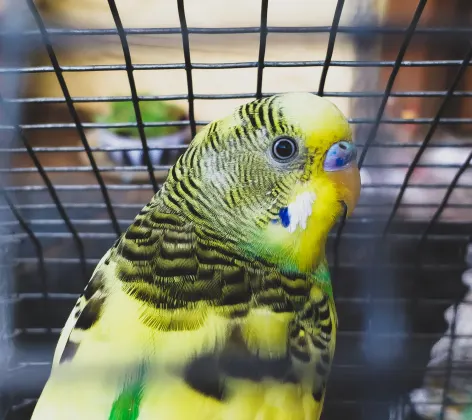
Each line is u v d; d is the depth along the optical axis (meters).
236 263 0.17
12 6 0.15
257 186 0.17
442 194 0.23
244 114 0.17
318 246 0.18
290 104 0.17
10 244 0.23
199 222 0.17
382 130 0.20
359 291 0.24
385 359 0.22
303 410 0.16
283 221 0.17
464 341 0.24
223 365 0.15
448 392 0.24
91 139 0.24
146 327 0.16
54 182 0.24
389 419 0.24
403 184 0.21
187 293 0.16
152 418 0.15
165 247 0.17
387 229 0.23
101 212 0.25
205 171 0.18
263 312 0.16
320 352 0.17
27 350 0.23
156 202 0.18
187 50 0.17
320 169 0.17
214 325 0.16
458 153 0.22
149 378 0.15
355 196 0.17
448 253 0.24
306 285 0.18
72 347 0.16
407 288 0.24
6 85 0.17
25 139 0.19
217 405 0.15
